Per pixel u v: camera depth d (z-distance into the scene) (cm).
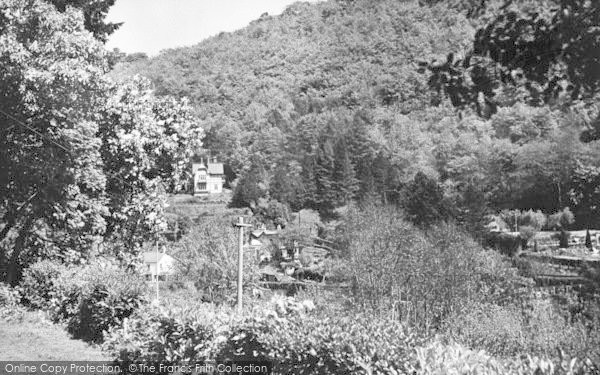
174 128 2073
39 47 1689
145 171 2011
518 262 3212
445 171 10700
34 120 1634
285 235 7706
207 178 13312
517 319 1585
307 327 691
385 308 2527
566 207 8300
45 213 1689
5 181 1662
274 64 19662
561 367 478
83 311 1307
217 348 812
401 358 573
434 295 2477
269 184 12275
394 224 3447
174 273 2823
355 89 16475
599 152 8506
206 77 19012
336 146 12294
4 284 1659
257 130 15525
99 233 1858
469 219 6844
